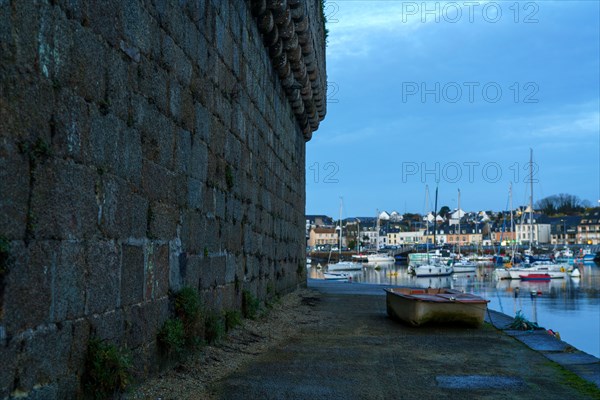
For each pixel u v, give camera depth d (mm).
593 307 42906
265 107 14641
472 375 8398
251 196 12875
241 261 11891
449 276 81938
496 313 16328
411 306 12883
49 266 4898
